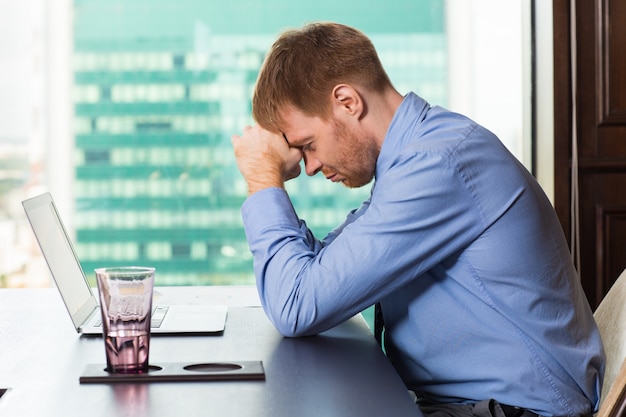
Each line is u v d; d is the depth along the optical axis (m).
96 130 3.71
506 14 3.47
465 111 3.70
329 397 1.24
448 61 3.71
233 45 3.68
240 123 3.71
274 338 1.66
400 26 3.70
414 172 1.58
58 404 1.19
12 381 1.33
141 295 1.34
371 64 1.73
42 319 1.87
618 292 1.85
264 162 1.77
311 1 3.68
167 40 3.68
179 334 1.69
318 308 1.61
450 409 1.59
